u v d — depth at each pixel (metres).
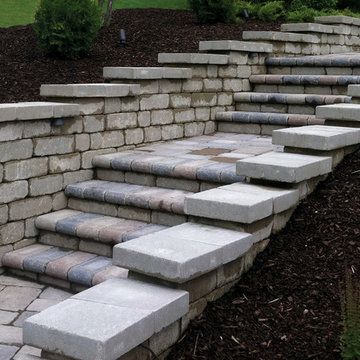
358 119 5.84
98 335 3.01
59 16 9.23
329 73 8.80
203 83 7.99
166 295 3.55
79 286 5.07
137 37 11.04
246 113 8.04
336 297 3.85
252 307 3.91
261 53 9.14
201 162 6.00
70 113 5.92
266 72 9.34
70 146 6.16
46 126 5.81
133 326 3.14
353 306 3.20
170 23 12.34
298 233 4.62
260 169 4.83
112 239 5.25
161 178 5.99
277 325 3.69
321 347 3.43
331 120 6.14
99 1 12.12
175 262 3.54
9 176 5.48
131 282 3.79
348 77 7.95
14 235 5.61
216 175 5.54
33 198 5.77
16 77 8.37
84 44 9.52
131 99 6.88
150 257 3.67
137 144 7.06
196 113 7.93
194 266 3.63
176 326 3.59
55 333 3.11
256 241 4.39
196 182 5.75
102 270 4.98
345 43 11.46
